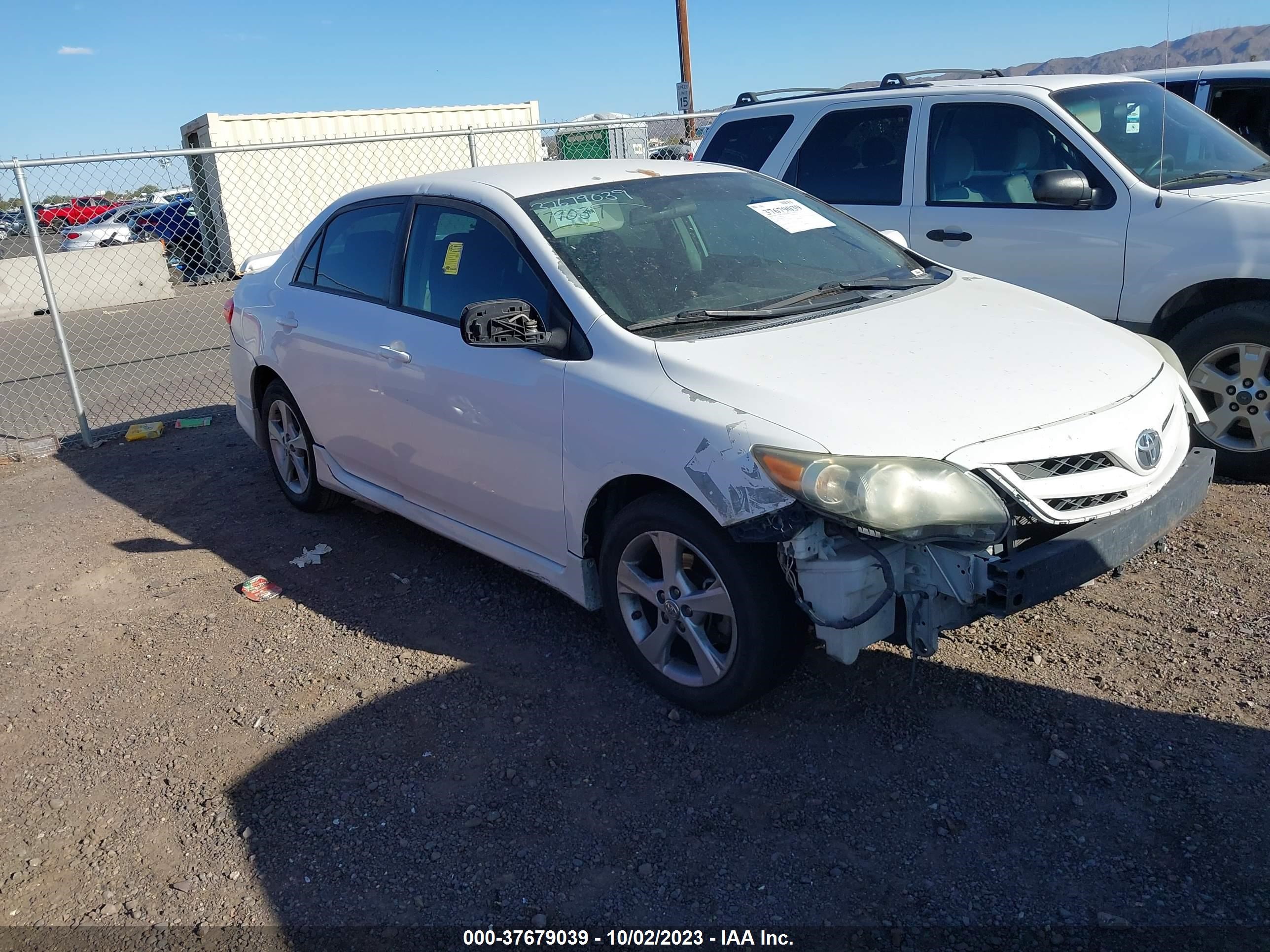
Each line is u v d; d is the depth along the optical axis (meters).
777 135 6.90
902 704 3.47
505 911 2.74
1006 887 2.67
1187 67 7.93
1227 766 3.04
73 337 14.09
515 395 3.80
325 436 5.19
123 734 3.75
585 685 3.78
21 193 7.34
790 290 3.98
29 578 5.27
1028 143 5.73
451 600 4.57
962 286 4.20
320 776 3.38
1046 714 3.36
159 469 7.04
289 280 5.47
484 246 4.14
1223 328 4.98
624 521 3.50
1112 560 3.07
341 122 18.84
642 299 3.74
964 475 2.89
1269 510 4.76
